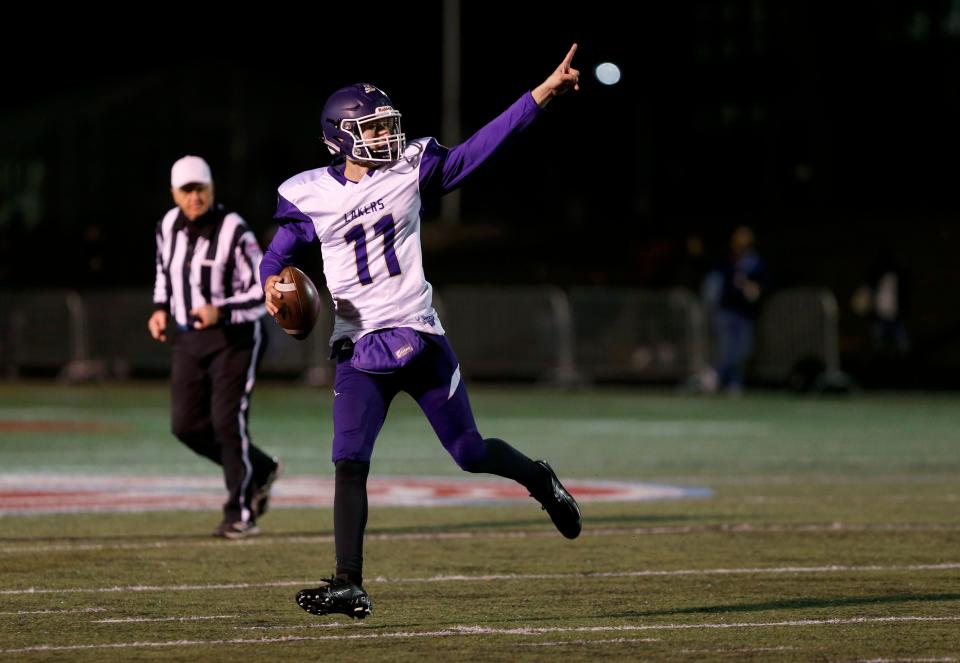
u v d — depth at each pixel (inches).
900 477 1859.0
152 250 6894.7
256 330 1317.7
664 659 812.0
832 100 7317.9
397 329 924.6
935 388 4040.4
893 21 7224.4
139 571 1115.9
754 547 1244.5
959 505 1553.9
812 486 1747.0
